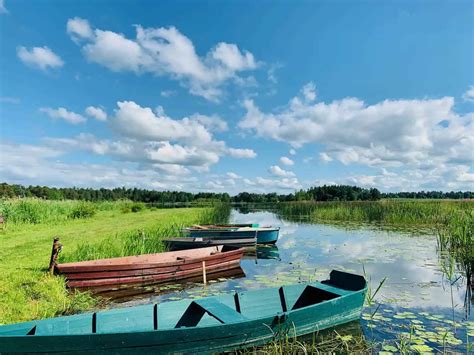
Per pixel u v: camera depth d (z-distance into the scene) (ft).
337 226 69.10
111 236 45.83
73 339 12.98
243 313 19.13
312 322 16.90
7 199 68.03
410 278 28.14
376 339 16.52
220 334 14.73
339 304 17.80
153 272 29.07
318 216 91.35
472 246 31.53
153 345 13.83
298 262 35.91
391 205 80.79
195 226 57.52
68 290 25.34
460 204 70.90
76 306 22.13
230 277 31.24
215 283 29.09
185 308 17.97
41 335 12.67
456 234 38.09
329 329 17.54
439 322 18.65
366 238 51.21
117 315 16.47
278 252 43.06
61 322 15.19
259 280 29.12
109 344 13.37
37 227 59.47
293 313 16.25
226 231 49.78
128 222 69.62
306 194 191.01
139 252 37.52
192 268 31.32
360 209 83.82
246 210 156.46
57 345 12.84
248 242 48.49
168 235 50.88
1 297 21.53
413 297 23.03
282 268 33.40
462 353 15.03
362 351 15.31
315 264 34.55
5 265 29.99
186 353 14.25
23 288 23.25
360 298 18.78
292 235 58.03
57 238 27.45
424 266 32.58
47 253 35.37
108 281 27.45
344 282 20.93
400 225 67.10
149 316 17.15
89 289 26.96
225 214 100.68
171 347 14.05
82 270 26.86
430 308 20.93
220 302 18.11
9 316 18.86
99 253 34.17
